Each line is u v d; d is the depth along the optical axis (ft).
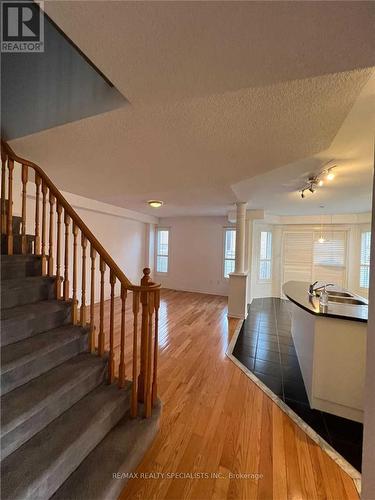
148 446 5.37
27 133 6.04
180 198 14.11
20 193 9.10
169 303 19.22
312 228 20.99
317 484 4.69
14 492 3.32
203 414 6.56
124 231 21.03
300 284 12.05
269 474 4.87
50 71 5.61
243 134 5.80
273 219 21.01
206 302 19.65
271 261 22.41
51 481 3.77
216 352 10.43
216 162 7.70
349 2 2.63
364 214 18.61
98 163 7.93
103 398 5.44
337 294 10.10
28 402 4.27
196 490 4.52
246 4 2.73
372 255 2.90
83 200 15.40
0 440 3.75
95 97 5.08
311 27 2.97
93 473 4.21
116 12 2.87
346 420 6.44
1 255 6.46
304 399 7.32
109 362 6.06
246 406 6.92
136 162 7.78
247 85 4.09
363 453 2.94
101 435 4.91
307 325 8.00
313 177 9.58
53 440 4.21
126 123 5.38
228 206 17.04
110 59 3.60
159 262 25.67
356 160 7.88
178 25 3.02
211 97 4.43
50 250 7.46
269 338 12.21
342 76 3.81
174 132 5.76
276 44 3.25
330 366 6.71
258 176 9.59
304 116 4.99
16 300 6.20
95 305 17.20
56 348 5.51
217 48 3.35
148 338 5.70
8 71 6.13
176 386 7.85
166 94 4.38
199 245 23.79
